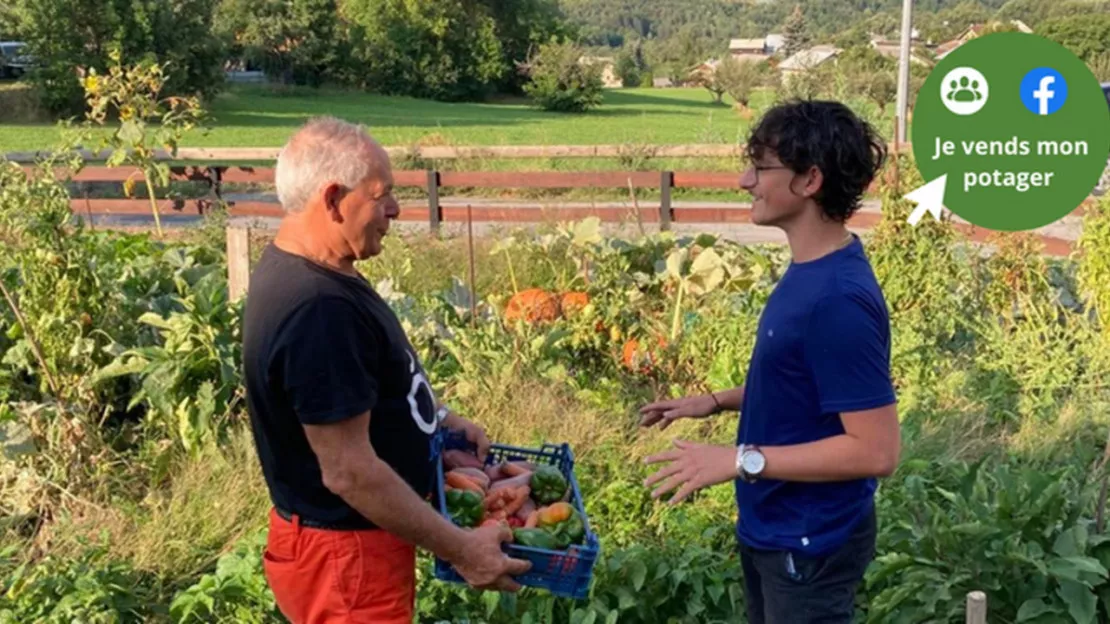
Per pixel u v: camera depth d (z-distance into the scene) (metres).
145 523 4.85
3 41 52.47
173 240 11.96
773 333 2.80
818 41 98.06
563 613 4.07
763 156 2.77
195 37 44.88
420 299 7.90
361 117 46.66
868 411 2.70
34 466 5.24
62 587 4.23
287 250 2.78
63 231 5.79
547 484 3.31
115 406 5.97
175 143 12.40
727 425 5.98
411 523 2.78
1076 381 6.86
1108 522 4.07
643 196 20.50
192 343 5.67
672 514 4.68
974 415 6.28
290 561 2.95
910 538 3.95
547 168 21.81
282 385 2.72
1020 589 3.78
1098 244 7.41
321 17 65.56
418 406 2.97
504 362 6.44
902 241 7.70
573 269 9.44
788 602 2.94
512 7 73.81
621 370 7.11
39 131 34.50
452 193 20.95
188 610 4.09
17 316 5.67
